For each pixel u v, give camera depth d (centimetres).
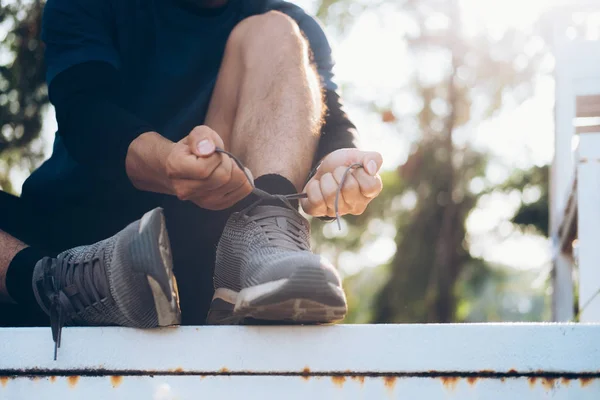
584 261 206
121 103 169
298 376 116
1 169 344
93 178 163
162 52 172
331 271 118
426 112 920
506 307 1589
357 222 925
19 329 119
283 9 189
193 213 156
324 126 169
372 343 116
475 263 941
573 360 115
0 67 338
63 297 125
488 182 952
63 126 149
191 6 174
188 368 117
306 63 156
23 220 168
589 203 206
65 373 117
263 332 117
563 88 281
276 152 142
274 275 116
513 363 115
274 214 133
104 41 159
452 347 116
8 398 117
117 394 117
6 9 338
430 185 902
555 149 282
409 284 868
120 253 119
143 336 118
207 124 164
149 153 135
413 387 115
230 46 165
